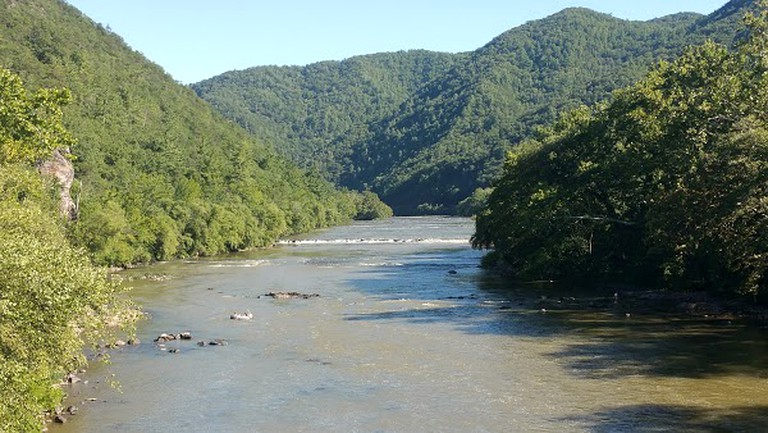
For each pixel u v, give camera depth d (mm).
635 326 45094
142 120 181875
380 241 136375
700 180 48969
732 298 51562
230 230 117875
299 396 31516
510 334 43688
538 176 74875
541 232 70812
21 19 188500
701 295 54250
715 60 59344
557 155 73688
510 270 78062
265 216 136250
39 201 54812
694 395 30094
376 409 29422
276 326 48188
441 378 34000
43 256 20328
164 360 38469
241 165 168375
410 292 64188
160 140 161000
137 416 28844
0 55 149625
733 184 46594
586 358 37062
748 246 45344
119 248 89688
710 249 50750
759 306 48375
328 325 48188
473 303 56656
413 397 31016
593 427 26547
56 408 29281
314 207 191750
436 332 44844
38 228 34156
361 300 59750
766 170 43469
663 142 57844
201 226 111188
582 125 77312
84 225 86562
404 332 45094
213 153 182375
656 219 52938
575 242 67250
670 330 43469
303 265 92062
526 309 52969
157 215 104250
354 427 27234
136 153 147125
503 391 31578
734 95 52812
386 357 38500
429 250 113438
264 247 129125
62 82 155625
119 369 36562
